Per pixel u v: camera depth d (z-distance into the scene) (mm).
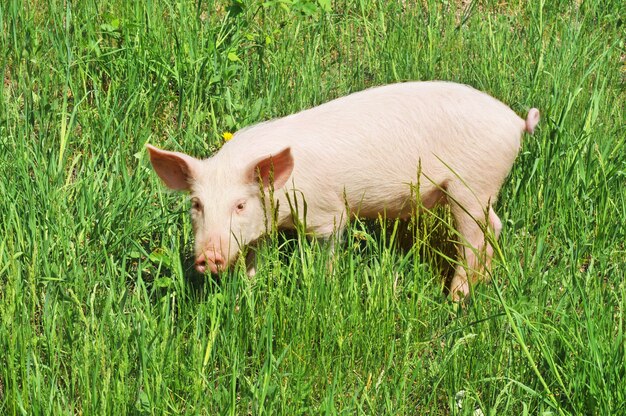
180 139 10312
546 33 12984
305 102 10867
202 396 7055
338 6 13234
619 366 7074
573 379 7047
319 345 7781
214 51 10844
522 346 6848
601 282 8305
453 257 9180
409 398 7465
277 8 12484
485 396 7387
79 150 10219
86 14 11547
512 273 8359
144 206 8969
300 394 7094
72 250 8312
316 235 8617
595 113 10344
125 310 8023
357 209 8750
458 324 7844
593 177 9789
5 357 7293
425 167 8672
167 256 8305
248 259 8617
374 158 8516
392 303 7906
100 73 10969
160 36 11266
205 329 7785
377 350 7691
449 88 8828
